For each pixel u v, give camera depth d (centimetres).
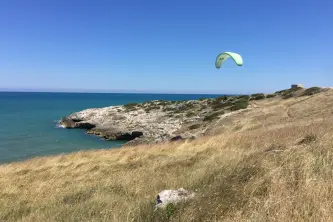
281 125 2773
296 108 3903
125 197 877
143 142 4638
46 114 9325
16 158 3759
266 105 4844
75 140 5247
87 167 1675
